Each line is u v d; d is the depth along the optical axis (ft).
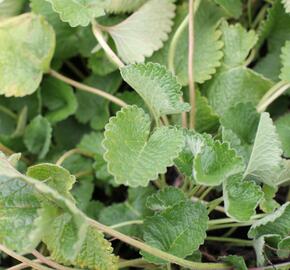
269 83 1.73
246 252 1.68
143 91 1.55
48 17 1.79
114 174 1.44
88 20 1.64
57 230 1.43
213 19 1.79
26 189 1.46
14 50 1.76
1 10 1.77
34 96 1.89
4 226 1.44
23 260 1.49
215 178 1.44
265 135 1.46
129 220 1.71
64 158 1.76
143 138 1.50
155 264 1.57
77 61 1.96
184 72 1.78
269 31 1.80
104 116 1.84
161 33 1.75
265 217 1.52
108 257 1.47
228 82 1.76
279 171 1.52
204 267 1.52
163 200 1.57
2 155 1.46
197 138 1.48
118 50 1.76
